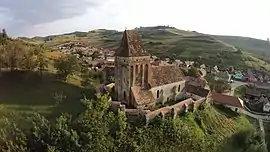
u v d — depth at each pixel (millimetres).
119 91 86000
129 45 83625
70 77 119062
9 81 104562
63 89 103812
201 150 77688
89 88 108875
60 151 63438
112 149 67438
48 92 99000
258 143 93188
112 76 127500
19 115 76750
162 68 96375
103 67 150625
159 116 77188
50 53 159875
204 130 85312
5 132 65438
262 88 192000
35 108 84000
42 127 67938
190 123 83250
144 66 86062
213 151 80000
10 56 116250
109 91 92938
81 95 99312
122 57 82875
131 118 76125
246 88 179500
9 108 80438
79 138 66750
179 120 81062
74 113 83062
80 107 87938
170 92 95875
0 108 76188
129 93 83000
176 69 101750
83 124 70125
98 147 66250
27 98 91250
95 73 132500
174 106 82812
